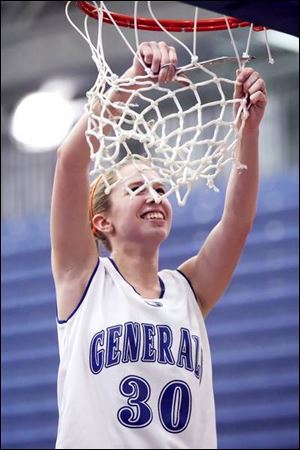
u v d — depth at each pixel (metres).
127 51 12.38
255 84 5.32
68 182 5.29
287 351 10.77
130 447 4.94
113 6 11.81
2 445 11.52
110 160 5.18
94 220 5.55
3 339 11.86
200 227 11.41
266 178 11.55
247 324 10.95
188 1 4.97
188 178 5.25
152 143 5.20
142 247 5.39
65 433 4.99
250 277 11.10
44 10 13.52
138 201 5.37
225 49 11.84
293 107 12.70
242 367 10.88
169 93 5.25
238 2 5.00
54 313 11.80
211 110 10.99
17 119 13.48
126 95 5.29
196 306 5.46
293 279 10.95
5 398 11.64
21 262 12.16
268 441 10.64
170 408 5.07
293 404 10.63
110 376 5.05
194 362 5.22
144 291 5.37
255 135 5.45
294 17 5.21
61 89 13.59
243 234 5.56
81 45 13.48
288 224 11.17
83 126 5.26
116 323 5.16
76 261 5.35
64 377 5.17
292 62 12.75
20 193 13.23
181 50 11.92
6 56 13.88
